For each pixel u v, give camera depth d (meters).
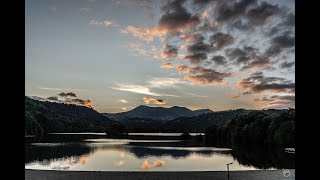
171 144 66.94
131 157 41.34
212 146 60.44
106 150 51.12
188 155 44.00
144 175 15.91
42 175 15.51
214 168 31.61
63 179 14.62
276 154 42.12
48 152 46.44
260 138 74.62
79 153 45.44
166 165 33.94
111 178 14.87
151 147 57.31
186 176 15.76
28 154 43.38
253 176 15.73
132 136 101.75
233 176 15.74
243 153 45.78
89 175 15.64
